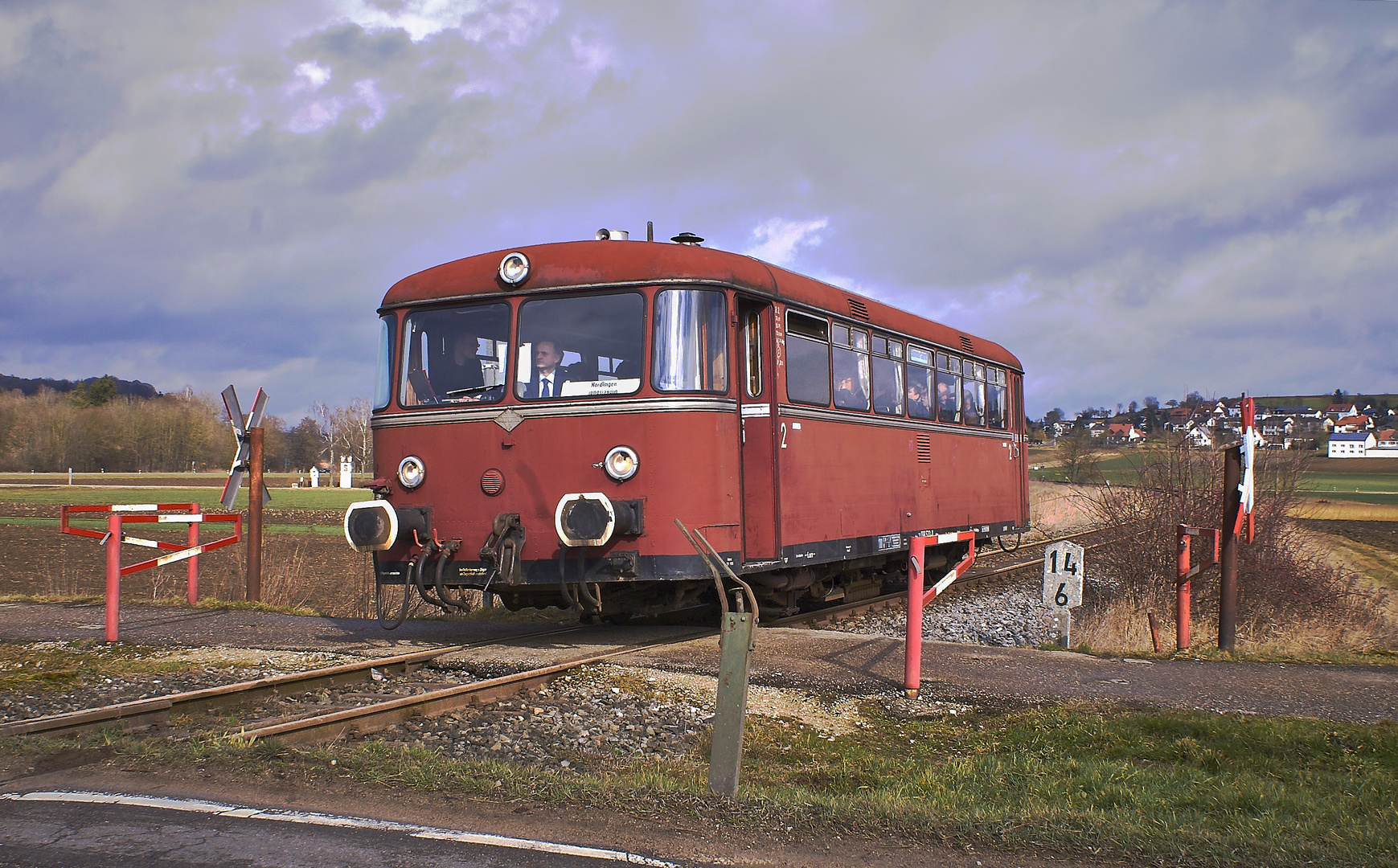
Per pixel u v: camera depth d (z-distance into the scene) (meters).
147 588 18.77
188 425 133.50
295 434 143.88
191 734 6.21
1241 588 12.12
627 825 4.62
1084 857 4.33
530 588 10.40
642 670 8.59
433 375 9.77
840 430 11.55
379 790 5.03
